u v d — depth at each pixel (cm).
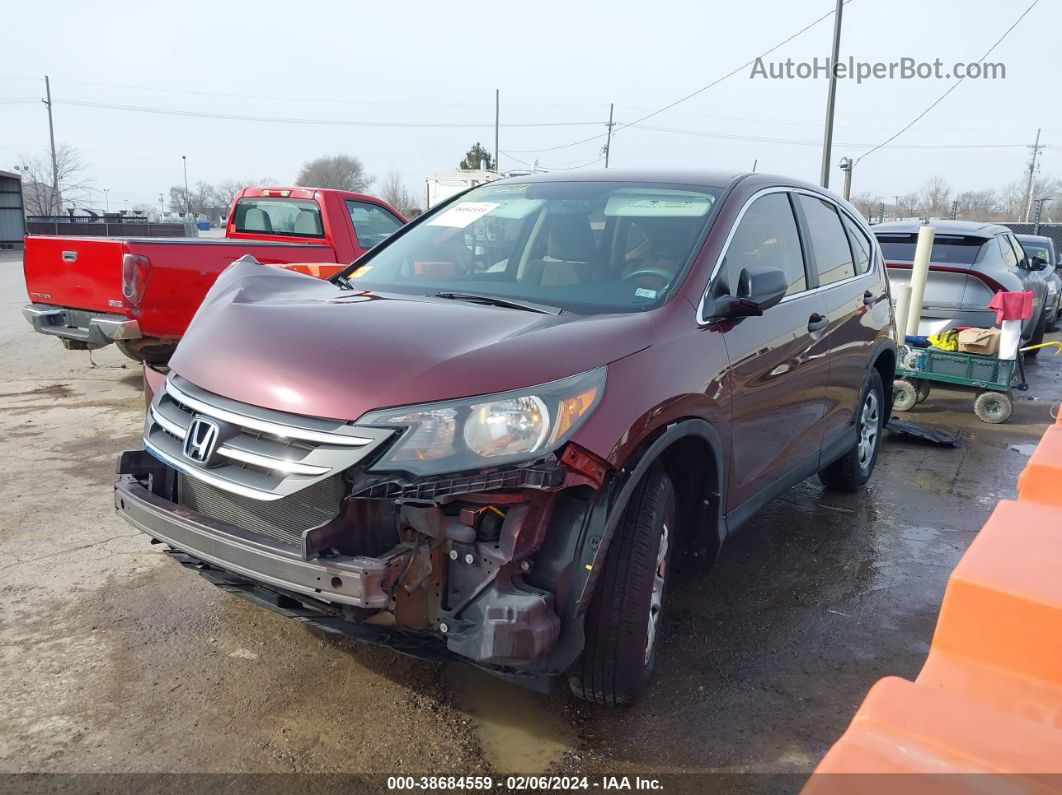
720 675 321
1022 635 149
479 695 302
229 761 262
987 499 547
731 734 283
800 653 340
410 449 235
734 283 347
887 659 338
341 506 241
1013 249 1021
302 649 329
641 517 272
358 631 250
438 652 250
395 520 246
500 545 240
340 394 245
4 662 313
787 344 375
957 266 847
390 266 393
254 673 312
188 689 300
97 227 4200
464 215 416
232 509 272
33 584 377
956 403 848
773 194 405
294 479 243
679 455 314
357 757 266
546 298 331
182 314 686
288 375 256
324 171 9100
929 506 530
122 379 828
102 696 294
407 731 280
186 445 271
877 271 524
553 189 408
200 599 367
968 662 154
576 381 252
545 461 238
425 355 254
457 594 247
